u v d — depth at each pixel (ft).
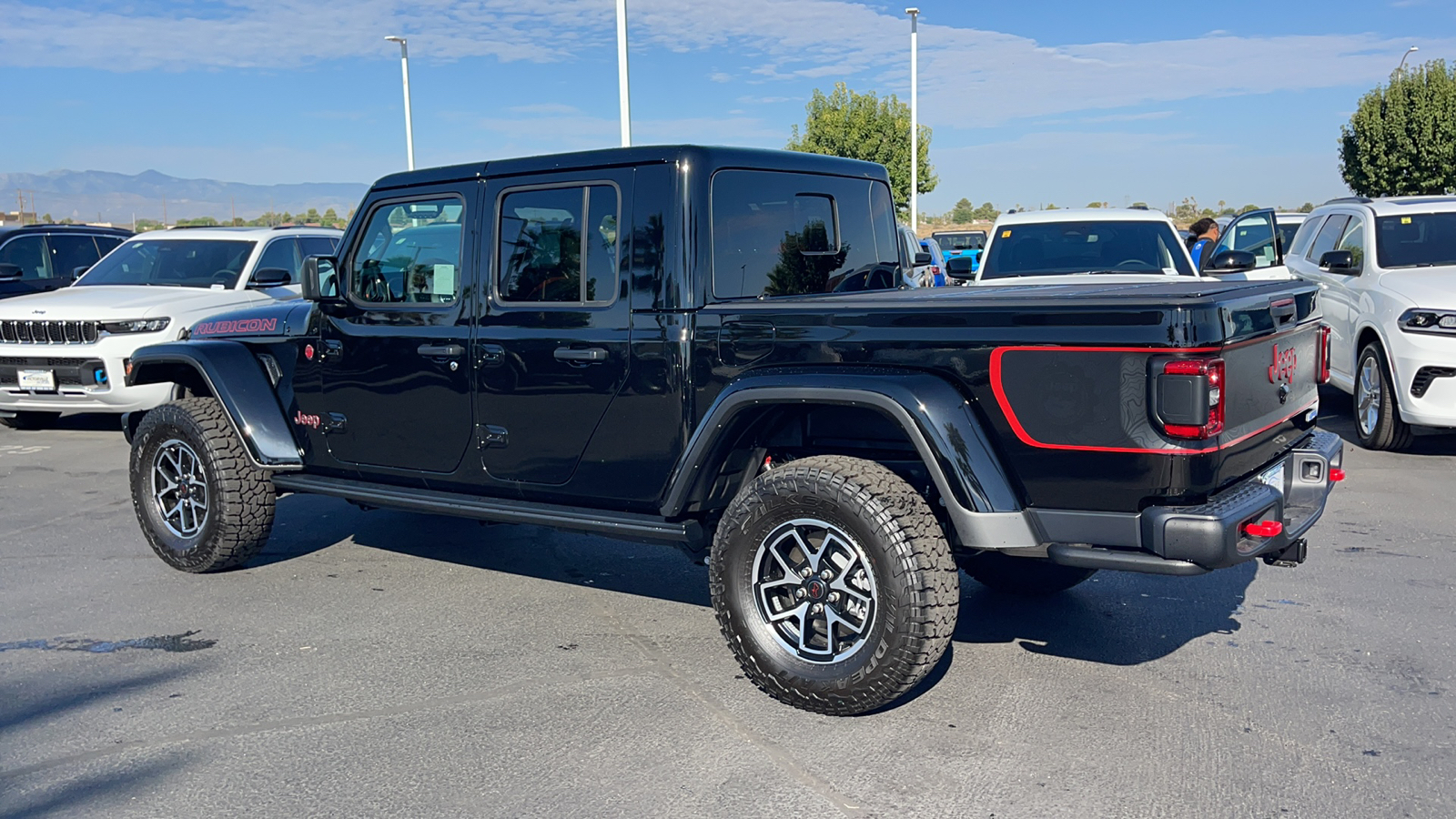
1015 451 11.39
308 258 16.01
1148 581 17.40
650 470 13.62
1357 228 29.60
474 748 11.59
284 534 21.08
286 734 12.00
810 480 11.84
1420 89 108.68
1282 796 10.34
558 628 15.47
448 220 15.21
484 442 15.03
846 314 12.07
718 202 13.48
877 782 10.73
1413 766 10.93
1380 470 24.82
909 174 127.75
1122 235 29.12
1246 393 11.49
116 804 10.43
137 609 16.52
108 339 29.48
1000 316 11.26
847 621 12.07
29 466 28.25
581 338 13.85
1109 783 10.65
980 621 15.60
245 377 17.40
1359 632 14.85
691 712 12.50
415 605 16.57
